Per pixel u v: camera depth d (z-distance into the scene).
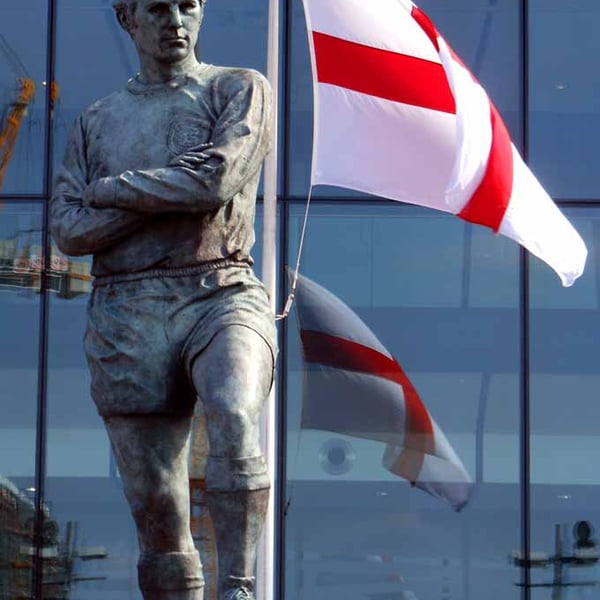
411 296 34.03
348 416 33.81
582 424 34.00
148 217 13.00
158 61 13.41
